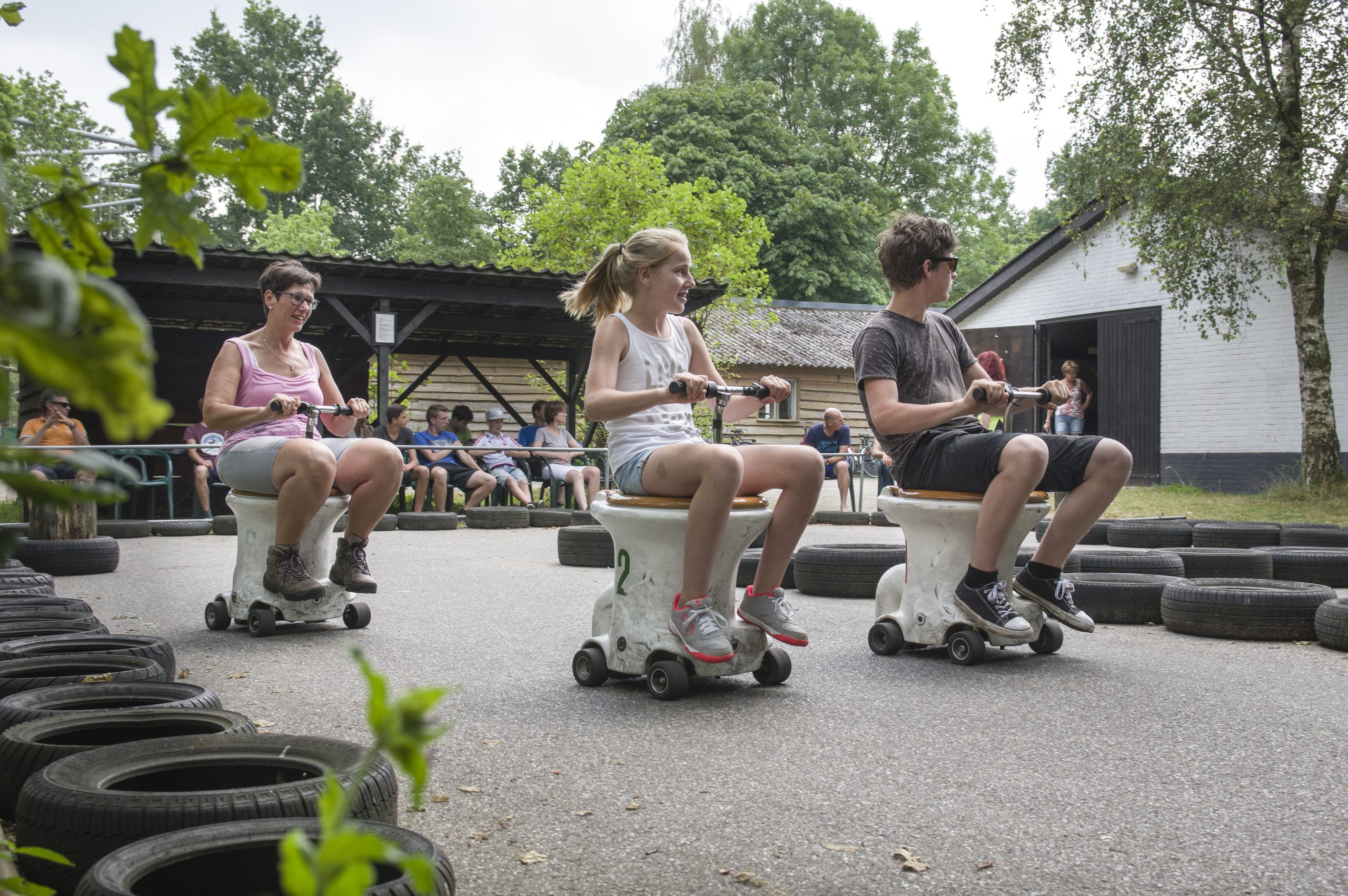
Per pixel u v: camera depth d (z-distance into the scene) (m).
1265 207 14.12
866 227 39.09
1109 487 3.72
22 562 6.45
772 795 2.27
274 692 3.22
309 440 4.09
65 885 1.56
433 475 11.75
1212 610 4.43
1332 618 4.17
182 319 13.15
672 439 3.43
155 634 4.28
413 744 0.39
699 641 3.12
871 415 3.81
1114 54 15.11
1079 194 16.42
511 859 1.88
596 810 2.16
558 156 56.31
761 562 3.37
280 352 4.46
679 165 36.00
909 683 3.46
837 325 30.95
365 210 59.69
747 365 26.84
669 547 3.23
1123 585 4.89
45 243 0.63
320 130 58.84
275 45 60.09
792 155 39.25
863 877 1.82
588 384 3.38
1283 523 10.74
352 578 4.32
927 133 44.19
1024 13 15.57
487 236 50.19
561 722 2.90
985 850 1.95
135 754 1.81
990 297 20.20
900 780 2.38
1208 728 2.88
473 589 5.82
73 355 0.30
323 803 0.38
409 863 0.37
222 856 1.42
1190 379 17.27
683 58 41.44
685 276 3.48
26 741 1.99
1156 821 2.12
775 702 3.17
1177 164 14.84
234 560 7.52
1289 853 1.95
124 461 10.94
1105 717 2.99
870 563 5.70
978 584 3.71
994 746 2.68
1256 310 16.45
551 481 12.61
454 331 14.48
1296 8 13.77
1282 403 16.17
